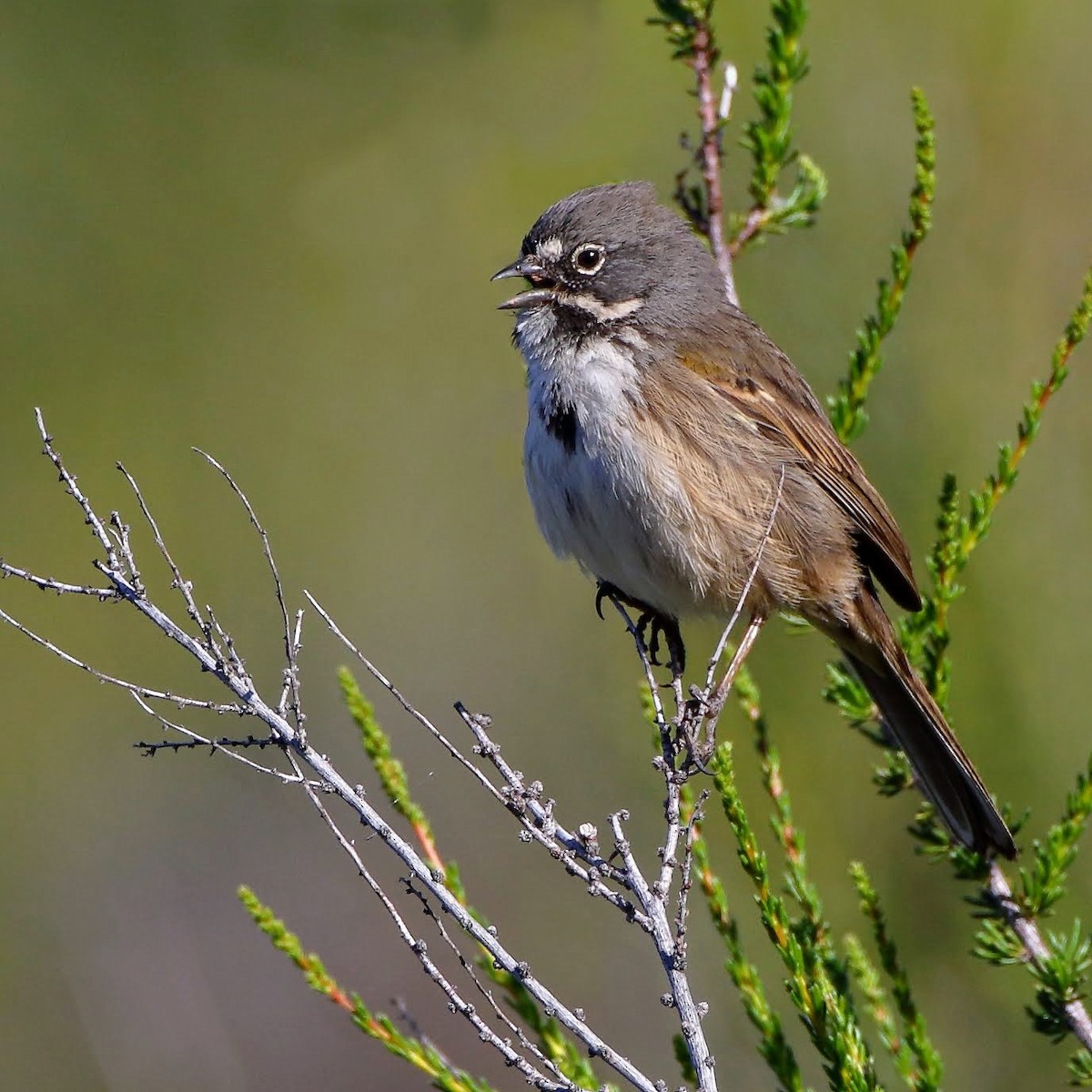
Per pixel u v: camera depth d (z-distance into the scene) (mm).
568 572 16672
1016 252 13141
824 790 12047
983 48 13438
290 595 16984
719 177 9211
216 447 17594
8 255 17891
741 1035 12258
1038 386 8477
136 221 18125
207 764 16328
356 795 6180
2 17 18000
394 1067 14641
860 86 13406
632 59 14039
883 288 8992
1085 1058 7582
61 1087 14641
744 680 8469
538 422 8797
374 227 17766
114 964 15258
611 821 6215
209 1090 14578
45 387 17703
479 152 17328
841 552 9023
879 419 12602
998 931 8000
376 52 17797
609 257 8859
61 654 6242
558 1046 7504
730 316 9102
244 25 18141
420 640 16625
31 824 16172
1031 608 12133
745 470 8758
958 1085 11398
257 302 17953
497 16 17188
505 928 14922
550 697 15984
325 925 15328
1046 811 11773
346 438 17609
